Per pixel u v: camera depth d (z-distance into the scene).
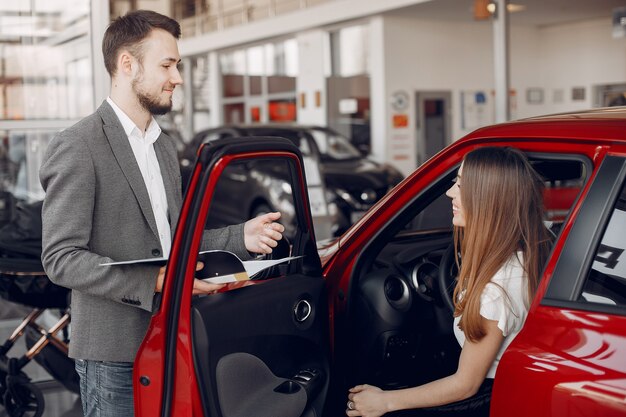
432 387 2.16
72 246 2.03
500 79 9.96
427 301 2.69
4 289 3.62
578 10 14.69
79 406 4.25
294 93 18.28
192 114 22.83
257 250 2.30
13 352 5.09
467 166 2.07
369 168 9.96
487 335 2.04
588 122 1.96
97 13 4.57
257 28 18.41
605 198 1.79
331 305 2.56
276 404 2.13
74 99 4.87
